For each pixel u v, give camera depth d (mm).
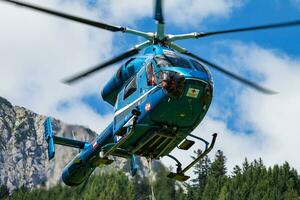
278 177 158125
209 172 168750
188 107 31688
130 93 33969
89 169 40719
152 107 31859
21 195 151375
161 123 32125
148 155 34188
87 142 40969
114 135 34844
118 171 155875
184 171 33938
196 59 34250
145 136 32875
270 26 29844
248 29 31219
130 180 152000
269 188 153000
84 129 143250
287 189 155625
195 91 31609
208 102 32219
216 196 154625
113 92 36375
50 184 142500
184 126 32312
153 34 34375
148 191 145750
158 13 33812
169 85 31438
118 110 34688
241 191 153500
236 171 169625
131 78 34500
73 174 41500
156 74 32188
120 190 148500
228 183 156250
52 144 42312
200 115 32281
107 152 33594
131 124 32594
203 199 153625
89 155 39625
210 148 33031
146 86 32625
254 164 167750
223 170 169000
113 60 33562
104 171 156750
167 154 34094
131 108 33406
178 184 147625
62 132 142750
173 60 32500
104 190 147000
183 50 34656
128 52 33969
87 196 143875
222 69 33469
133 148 33781
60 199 137750
